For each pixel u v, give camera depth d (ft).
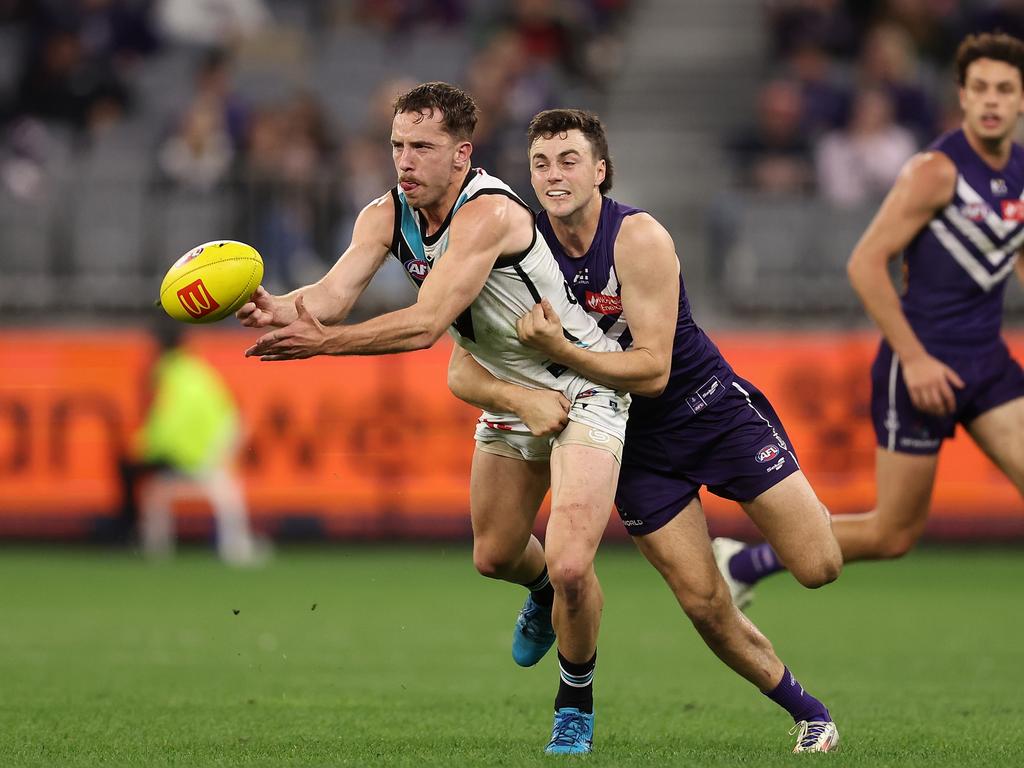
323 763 61.93
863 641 114.32
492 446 70.13
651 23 231.09
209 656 104.63
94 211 183.73
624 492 68.39
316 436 174.50
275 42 226.99
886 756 64.44
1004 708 82.38
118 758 63.82
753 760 62.64
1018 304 172.45
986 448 88.17
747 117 217.36
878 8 217.56
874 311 86.07
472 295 63.05
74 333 175.73
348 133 214.28
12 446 176.14
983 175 85.92
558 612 63.87
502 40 216.54
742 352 172.24
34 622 123.34
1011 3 212.64
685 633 119.14
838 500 168.55
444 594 145.28
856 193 190.60
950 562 169.89
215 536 180.65
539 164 64.49
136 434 175.32
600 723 77.30
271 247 181.47
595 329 66.95
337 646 110.42
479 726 75.20
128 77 219.82
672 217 199.93
